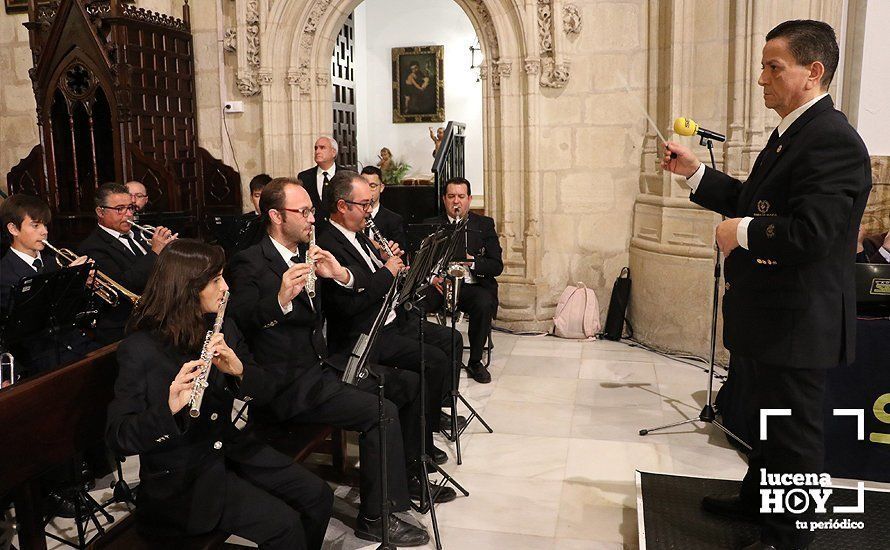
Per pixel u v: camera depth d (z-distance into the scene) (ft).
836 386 11.71
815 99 8.28
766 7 16.53
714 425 14.17
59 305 11.05
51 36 19.52
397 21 35.73
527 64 20.07
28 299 10.40
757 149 16.93
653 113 19.69
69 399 8.57
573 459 12.83
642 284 19.80
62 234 20.62
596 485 11.86
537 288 21.08
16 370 11.73
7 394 7.76
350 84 26.96
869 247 14.62
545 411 15.11
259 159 22.48
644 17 19.60
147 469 7.77
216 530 7.96
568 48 20.17
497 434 13.97
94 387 8.97
